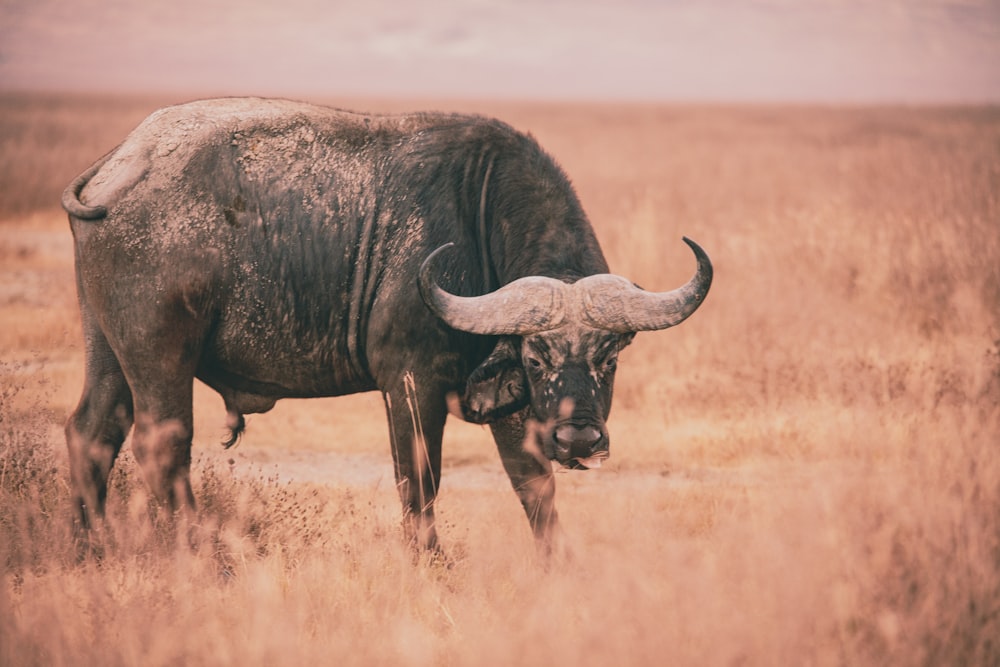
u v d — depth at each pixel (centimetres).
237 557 2020
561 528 2139
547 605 1644
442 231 2170
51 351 3900
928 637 1509
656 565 1667
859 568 1577
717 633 1459
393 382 2172
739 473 2878
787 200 7244
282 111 2255
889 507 1667
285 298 2189
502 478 3011
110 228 2145
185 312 2152
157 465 2161
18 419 2703
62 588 1761
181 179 2161
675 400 3503
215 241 2153
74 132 15675
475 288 2178
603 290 2025
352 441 3369
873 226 4769
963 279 4091
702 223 5812
